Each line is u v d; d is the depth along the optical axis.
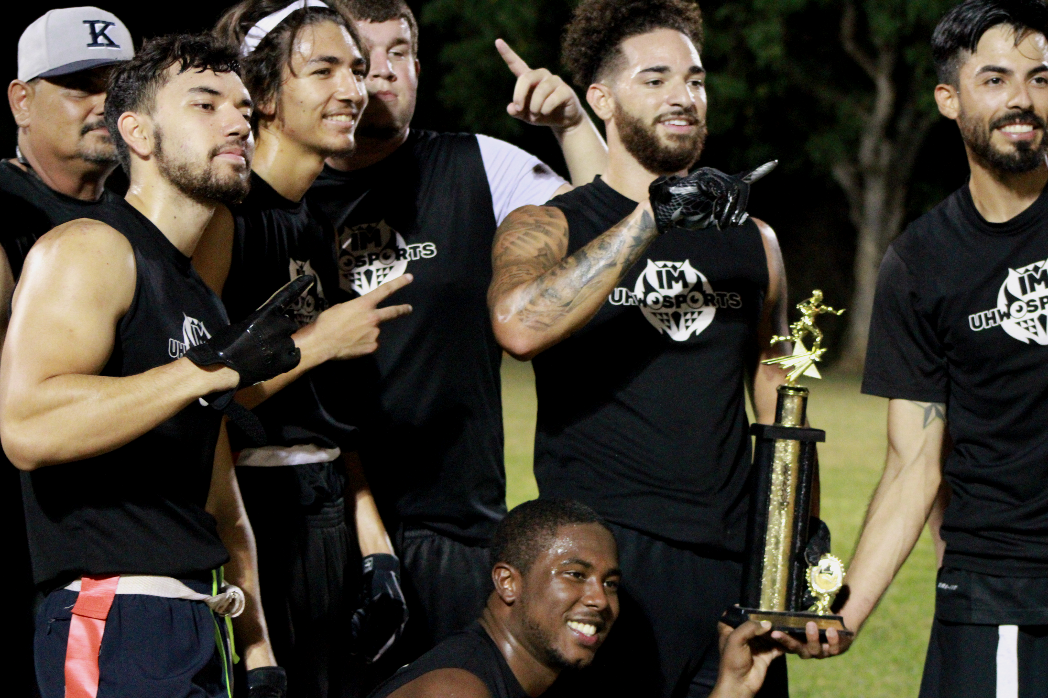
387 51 4.36
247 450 3.88
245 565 3.54
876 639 6.73
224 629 3.25
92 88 3.95
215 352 2.94
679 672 3.71
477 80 22.70
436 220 4.49
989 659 3.60
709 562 3.73
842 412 17.42
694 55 3.82
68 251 2.94
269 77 3.80
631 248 3.46
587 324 3.79
